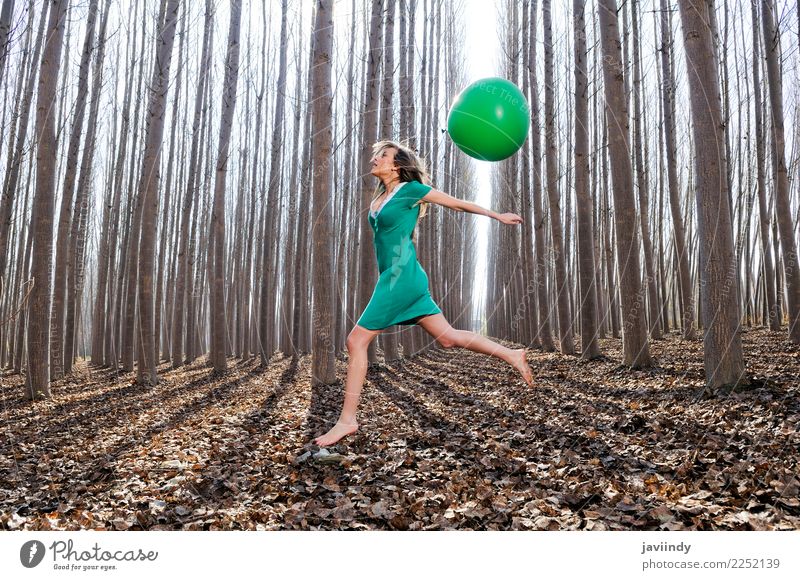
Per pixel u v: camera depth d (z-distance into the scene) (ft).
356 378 10.11
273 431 19.57
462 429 18.92
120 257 51.78
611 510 10.19
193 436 18.83
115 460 15.81
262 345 50.11
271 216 51.19
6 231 37.45
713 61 20.10
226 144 44.01
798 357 27.02
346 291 50.21
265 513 10.74
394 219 9.54
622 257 30.09
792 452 12.40
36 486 13.84
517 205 57.36
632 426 17.01
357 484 12.71
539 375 32.37
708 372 20.26
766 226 43.75
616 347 47.60
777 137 33.86
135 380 37.78
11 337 53.47
